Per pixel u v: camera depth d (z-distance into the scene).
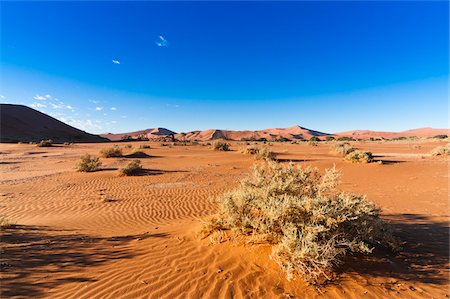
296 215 4.36
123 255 4.86
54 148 38.78
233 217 4.98
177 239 5.48
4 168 19.55
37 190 12.12
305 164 18.17
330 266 3.94
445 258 4.53
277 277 3.86
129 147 41.47
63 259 4.68
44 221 7.59
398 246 4.84
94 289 3.74
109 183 13.53
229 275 3.96
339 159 21.66
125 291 3.68
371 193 10.29
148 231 6.40
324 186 5.27
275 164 5.73
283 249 4.01
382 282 3.80
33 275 4.07
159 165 20.17
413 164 17.06
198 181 13.71
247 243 4.74
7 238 5.57
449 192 9.89
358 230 4.38
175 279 3.94
